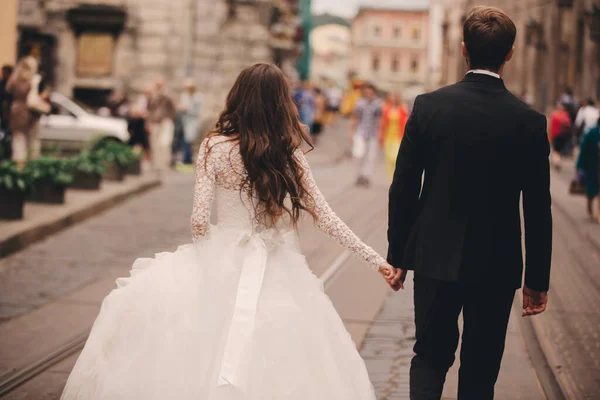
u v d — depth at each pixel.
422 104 3.72
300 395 3.43
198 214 3.58
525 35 41.38
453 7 60.00
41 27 28.86
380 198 15.80
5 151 14.50
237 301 3.50
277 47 38.34
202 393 3.38
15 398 5.11
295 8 53.19
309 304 3.67
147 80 29.27
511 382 5.50
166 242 10.80
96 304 7.54
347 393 3.57
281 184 3.59
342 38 104.44
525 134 3.59
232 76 32.59
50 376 5.56
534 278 3.69
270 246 3.66
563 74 35.25
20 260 9.43
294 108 3.69
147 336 3.54
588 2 31.27
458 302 3.74
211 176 3.62
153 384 3.46
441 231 3.61
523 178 3.63
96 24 29.06
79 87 29.23
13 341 6.34
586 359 5.98
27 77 14.23
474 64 3.75
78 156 14.75
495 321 3.71
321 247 10.48
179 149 23.38
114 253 9.98
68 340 6.40
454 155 3.61
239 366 3.38
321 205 3.71
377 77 120.94
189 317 3.53
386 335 6.57
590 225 12.45
